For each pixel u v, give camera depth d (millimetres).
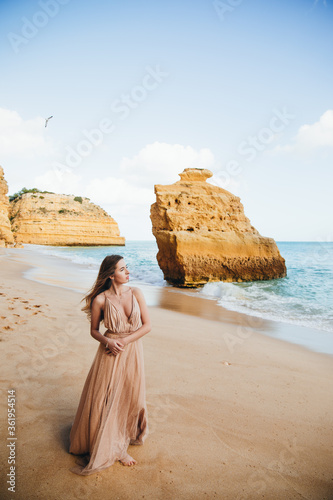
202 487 2301
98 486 2252
